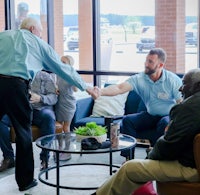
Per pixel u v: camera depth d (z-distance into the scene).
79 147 3.78
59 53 6.88
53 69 4.15
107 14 6.41
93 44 6.47
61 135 4.23
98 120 5.32
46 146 3.81
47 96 4.96
